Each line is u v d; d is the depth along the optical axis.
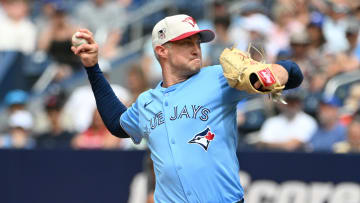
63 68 35.75
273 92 11.35
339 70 30.28
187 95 12.34
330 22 34.38
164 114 12.45
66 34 36.41
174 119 12.29
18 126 30.23
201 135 12.05
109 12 39.25
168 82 12.74
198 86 12.34
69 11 40.41
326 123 26.59
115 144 27.16
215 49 32.31
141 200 24.52
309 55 31.16
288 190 23.38
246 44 33.00
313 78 29.75
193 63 12.45
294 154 23.38
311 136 27.11
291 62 11.89
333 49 33.22
